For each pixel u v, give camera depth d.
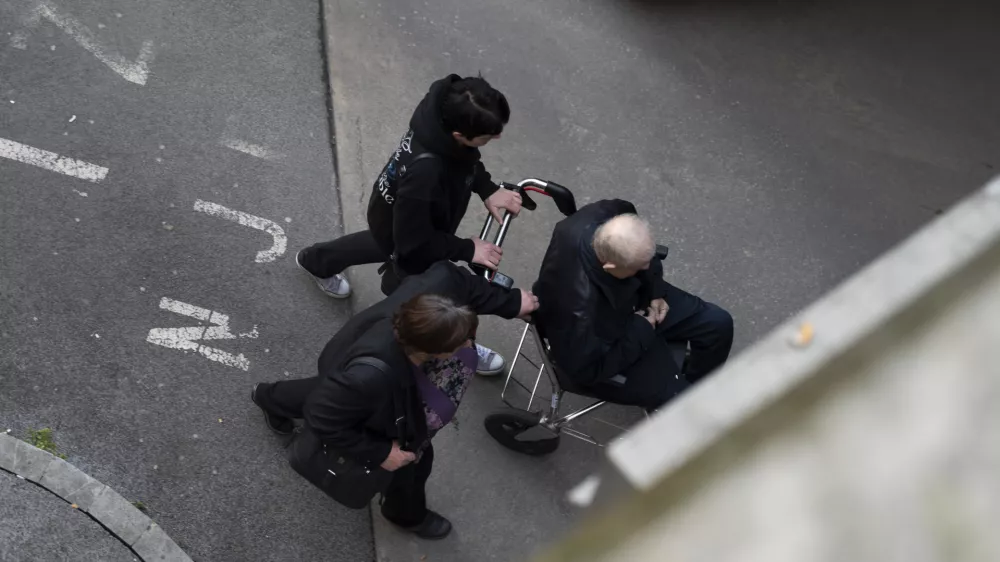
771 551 0.84
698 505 0.86
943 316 0.93
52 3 5.35
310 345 4.64
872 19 6.57
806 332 0.92
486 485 4.43
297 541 4.11
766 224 5.55
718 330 3.99
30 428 4.11
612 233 3.21
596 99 5.84
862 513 0.86
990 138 6.14
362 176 5.27
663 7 6.33
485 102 3.15
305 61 5.60
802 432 0.88
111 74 5.22
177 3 5.57
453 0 6.05
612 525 0.87
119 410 4.23
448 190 3.44
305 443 3.34
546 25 6.09
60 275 4.52
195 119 5.18
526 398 4.70
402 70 5.70
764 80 6.14
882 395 0.90
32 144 4.88
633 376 3.77
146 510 4.02
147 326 4.48
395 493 3.79
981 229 0.97
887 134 6.05
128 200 4.82
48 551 3.81
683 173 5.65
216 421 4.30
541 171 5.49
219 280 4.70
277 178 5.12
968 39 6.57
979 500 0.86
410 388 3.05
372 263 4.62
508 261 5.17
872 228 5.64
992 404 0.90
